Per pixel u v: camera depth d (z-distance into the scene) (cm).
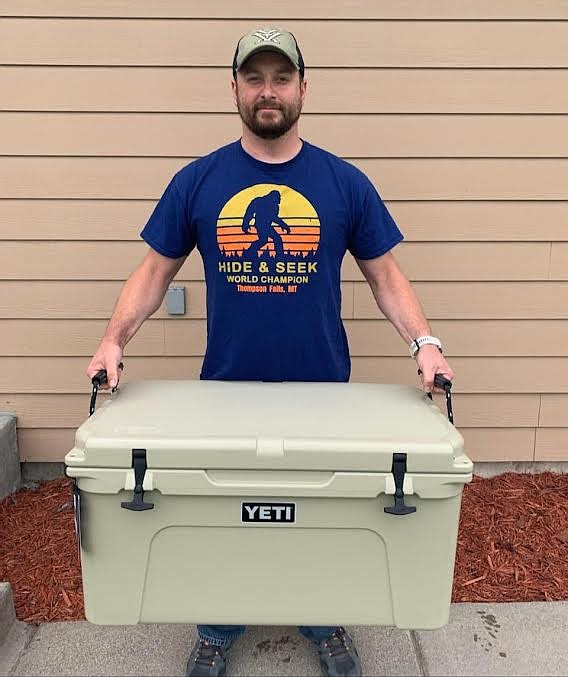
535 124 303
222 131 299
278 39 188
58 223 307
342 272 313
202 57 292
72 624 235
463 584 257
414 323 209
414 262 315
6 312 315
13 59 290
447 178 307
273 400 189
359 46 292
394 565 163
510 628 234
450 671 216
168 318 317
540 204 312
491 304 322
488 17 292
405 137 302
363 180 212
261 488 156
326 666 210
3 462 312
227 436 158
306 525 160
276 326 209
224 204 204
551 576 262
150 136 299
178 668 217
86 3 286
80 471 155
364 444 155
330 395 195
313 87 295
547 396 333
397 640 229
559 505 311
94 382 185
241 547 162
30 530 289
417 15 290
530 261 318
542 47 295
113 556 163
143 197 306
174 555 163
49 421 328
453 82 297
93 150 300
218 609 167
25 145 299
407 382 324
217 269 208
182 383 207
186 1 286
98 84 293
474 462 340
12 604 232
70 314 317
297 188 204
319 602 166
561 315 324
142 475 154
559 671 216
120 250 311
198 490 156
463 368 328
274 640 229
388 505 158
